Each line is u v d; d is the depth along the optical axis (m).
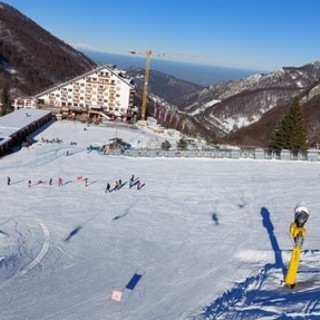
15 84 183.50
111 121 115.88
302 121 74.06
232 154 58.97
